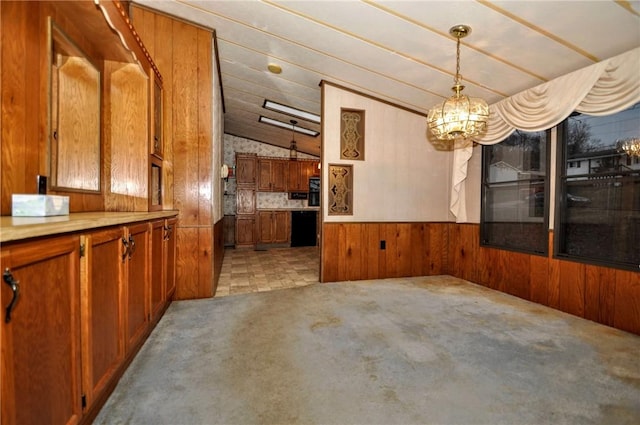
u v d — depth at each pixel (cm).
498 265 359
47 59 158
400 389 163
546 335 233
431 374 178
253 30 301
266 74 404
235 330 238
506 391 161
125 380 167
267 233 737
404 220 421
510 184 350
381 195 411
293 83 418
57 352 106
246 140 770
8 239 79
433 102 388
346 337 227
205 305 298
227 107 575
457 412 145
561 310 289
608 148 258
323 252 390
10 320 83
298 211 758
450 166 437
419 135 425
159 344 211
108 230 145
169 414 141
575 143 284
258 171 734
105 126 238
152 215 205
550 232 301
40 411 97
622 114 249
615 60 237
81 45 196
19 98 138
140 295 192
